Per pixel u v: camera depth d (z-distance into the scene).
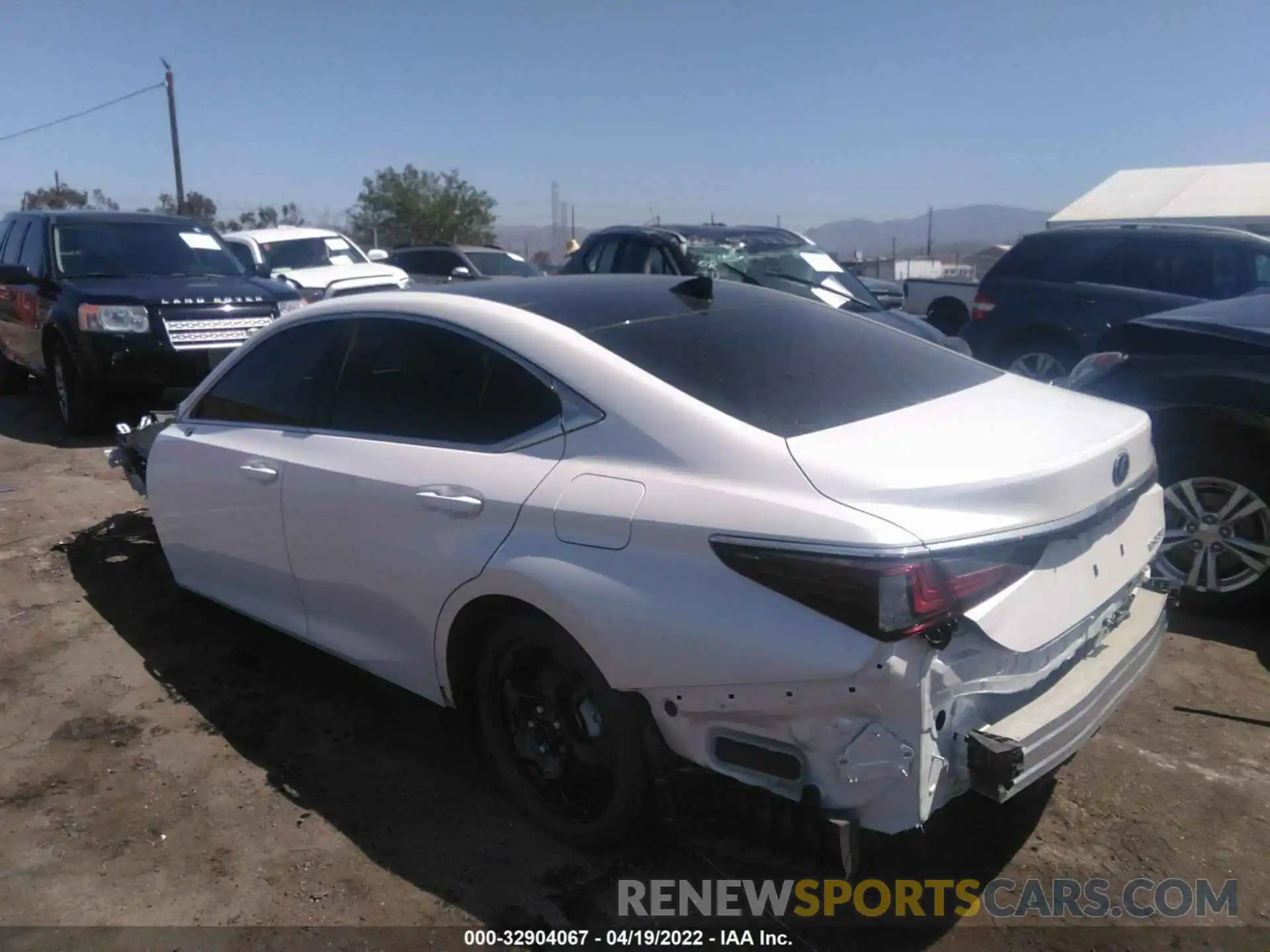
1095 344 8.64
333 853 3.31
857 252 31.94
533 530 3.10
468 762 3.86
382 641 3.75
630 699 2.95
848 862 2.63
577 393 3.18
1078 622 2.90
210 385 4.65
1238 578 4.80
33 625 5.08
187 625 5.09
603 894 3.12
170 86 30.58
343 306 4.05
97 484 7.54
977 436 2.96
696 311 3.69
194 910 3.06
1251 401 4.61
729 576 2.69
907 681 2.50
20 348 10.01
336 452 3.82
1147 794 3.58
